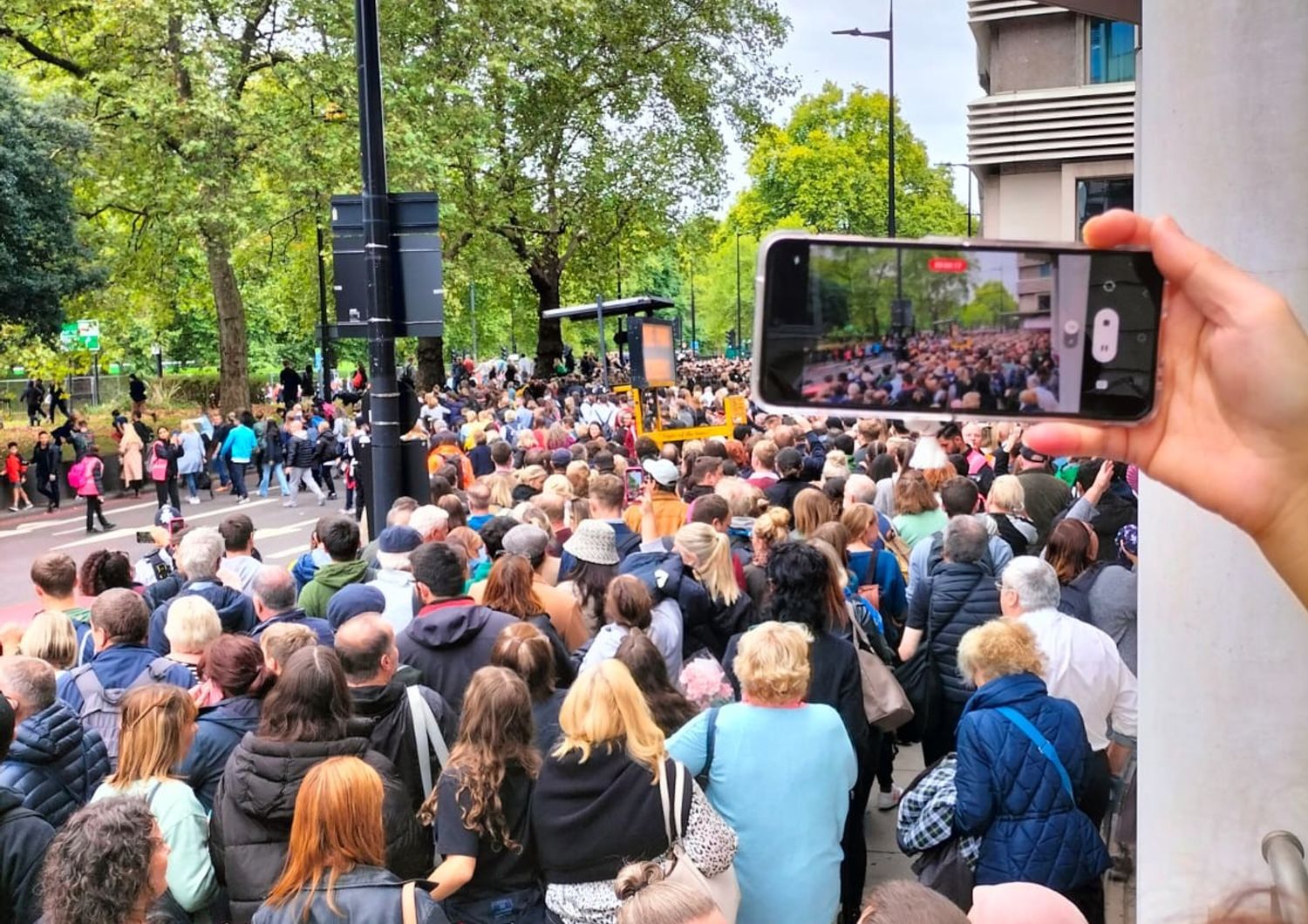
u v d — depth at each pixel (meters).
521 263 35.41
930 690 5.91
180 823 3.80
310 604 6.55
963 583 5.88
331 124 25.02
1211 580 2.30
